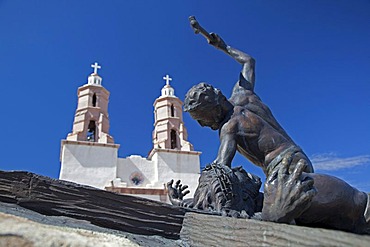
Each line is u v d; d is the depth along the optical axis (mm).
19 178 2451
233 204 3328
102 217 2504
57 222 2268
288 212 1842
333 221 2301
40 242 1493
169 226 2633
